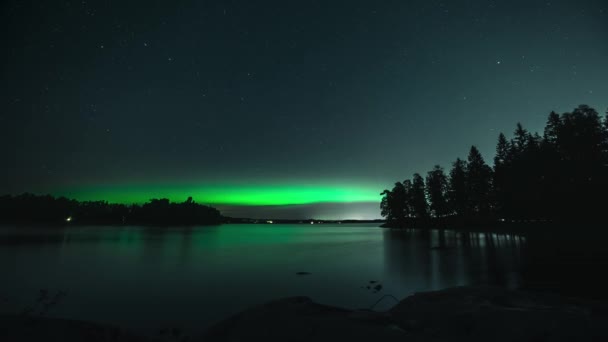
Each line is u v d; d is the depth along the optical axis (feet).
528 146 168.76
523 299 14.98
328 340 11.17
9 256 107.65
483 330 11.94
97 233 269.23
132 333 14.05
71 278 67.56
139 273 73.15
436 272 63.26
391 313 14.71
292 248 134.00
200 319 38.75
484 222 214.48
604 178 121.80
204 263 89.20
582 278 49.01
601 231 106.93
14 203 540.93
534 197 150.71
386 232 277.64
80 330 12.48
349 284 56.59
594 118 130.82
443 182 279.49
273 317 13.35
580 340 10.73
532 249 89.92
